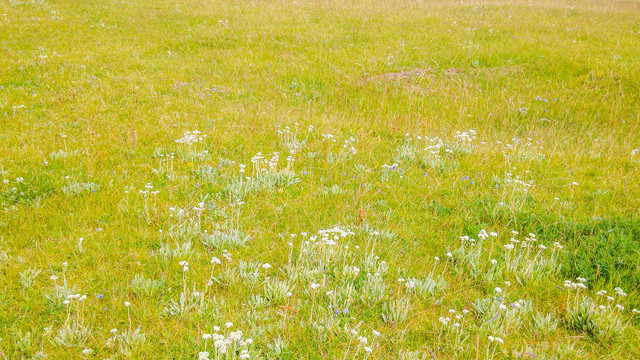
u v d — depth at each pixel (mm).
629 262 4734
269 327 3783
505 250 4875
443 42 16797
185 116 9023
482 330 3846
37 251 4598
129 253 4641
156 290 4195
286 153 7594
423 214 5855
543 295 4426
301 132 8523
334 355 3541
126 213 5445
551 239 5320
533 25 19625
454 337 3799
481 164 7504
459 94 11859
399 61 14438
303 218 5590
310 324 3830
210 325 3777
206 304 3992
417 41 16969
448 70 13992
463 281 4605
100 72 12117
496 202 6098
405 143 8250
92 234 4926
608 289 4449
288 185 6465
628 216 5797
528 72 13539
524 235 5488
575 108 10742
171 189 6074
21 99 9859
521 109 10648
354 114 10461
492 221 5738
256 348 3631
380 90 12039
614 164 7656
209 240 4965
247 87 11781
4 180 5898
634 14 23750
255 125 8703
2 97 9891
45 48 14469
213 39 16344
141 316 3846
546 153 8141
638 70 12391
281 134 8164
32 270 4273
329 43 16594
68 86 10797
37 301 3951
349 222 5570
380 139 8508
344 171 7055
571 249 5164
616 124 9797
